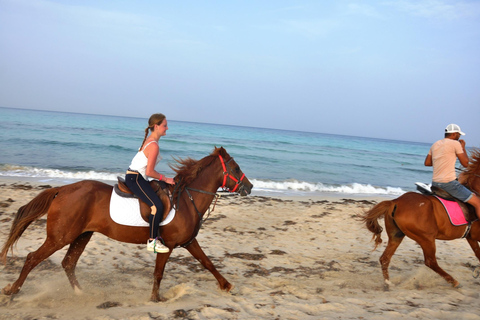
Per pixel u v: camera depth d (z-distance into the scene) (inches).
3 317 153.3
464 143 223.3
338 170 1074.1
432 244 217.6
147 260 253.9
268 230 362.3
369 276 243.4
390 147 3147.1
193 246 199.6
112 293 193.0
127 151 1053.2
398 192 766.5
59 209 167.9
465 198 213.8
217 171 197.5
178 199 183.6
